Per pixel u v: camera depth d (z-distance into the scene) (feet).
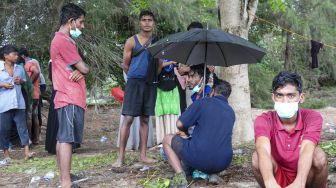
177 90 22.45
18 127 22.39
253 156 12.56
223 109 15.12
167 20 39.32
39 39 36.50
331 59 54.13
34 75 27.22
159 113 22.53
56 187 16.53
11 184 17.33
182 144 15.26
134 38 18.72
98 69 36.50
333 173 16.25
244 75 22.26
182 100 22.63
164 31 42.60
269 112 12.84
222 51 16.10
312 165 12.13
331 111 41.70
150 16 18.62
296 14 52.75
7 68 22.18
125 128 18.74
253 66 48.55
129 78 18.66
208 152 14.83
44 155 24.22
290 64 56.29
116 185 16.15
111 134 33.37
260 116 12.71
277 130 12.30
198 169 15.37
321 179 12.37
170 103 22.39
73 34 15.43
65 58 15.05
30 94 26.37
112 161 20.16
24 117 22.62
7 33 36.83
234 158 18.88
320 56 54.29
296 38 55.47
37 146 27.71
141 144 19.40
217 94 15.80
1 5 36.01
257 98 49.39
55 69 15.25
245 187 15.23
